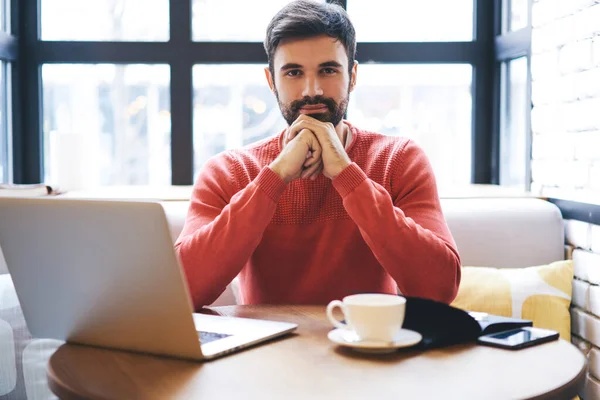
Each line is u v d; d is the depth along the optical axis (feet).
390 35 9.56
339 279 5.38
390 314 3.39
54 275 3.51
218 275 4.71
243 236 4.68
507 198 7.43
